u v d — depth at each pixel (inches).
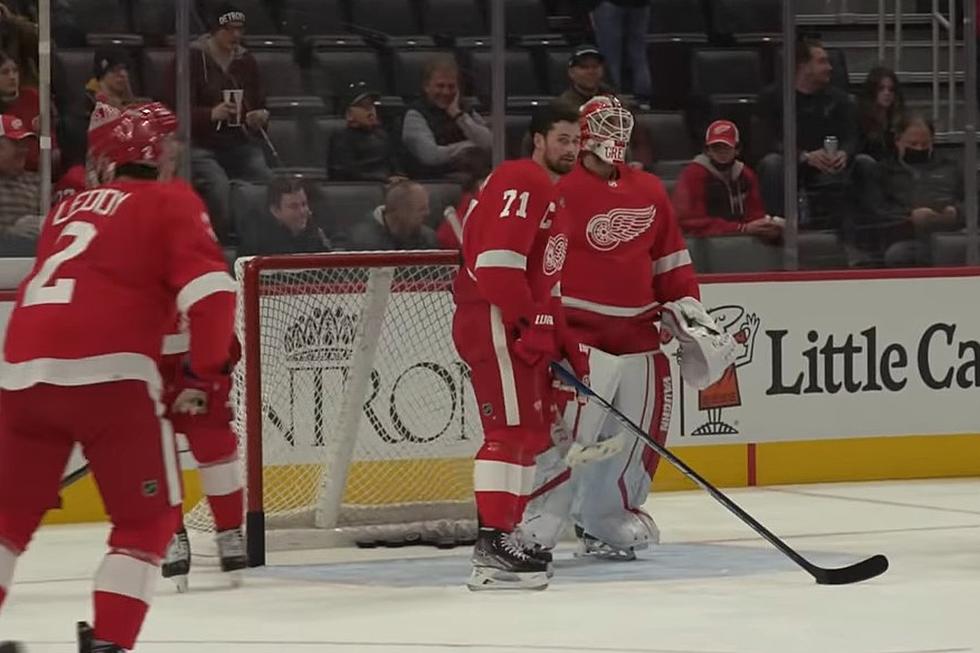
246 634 592.4
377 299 818.8
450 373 885.8
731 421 1058.1
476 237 681.0
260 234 1093.1
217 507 705.0
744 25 1254.9
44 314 484.7
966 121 1153.4
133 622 487.2
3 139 979.9
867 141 1187.9
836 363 1078.4
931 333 1097.4
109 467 486.6
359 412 829.2
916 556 783.1
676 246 772.0
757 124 1204.5
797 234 1143.6
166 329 503.8
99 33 1122.0
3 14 1024.2
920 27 1267.2
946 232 1195.9
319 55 1195.9
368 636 585.6
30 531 497.0
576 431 745.0
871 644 565.0
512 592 685.9
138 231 489.7
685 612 633.0
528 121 1186.0
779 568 749.9
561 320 714.8
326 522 840.3
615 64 1234.0
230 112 1109.1
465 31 1238.9
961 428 1105.4
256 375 780.6
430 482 885.2
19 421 487.5
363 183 1133.7
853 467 1085.8
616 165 761.0
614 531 768.9
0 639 594.9
